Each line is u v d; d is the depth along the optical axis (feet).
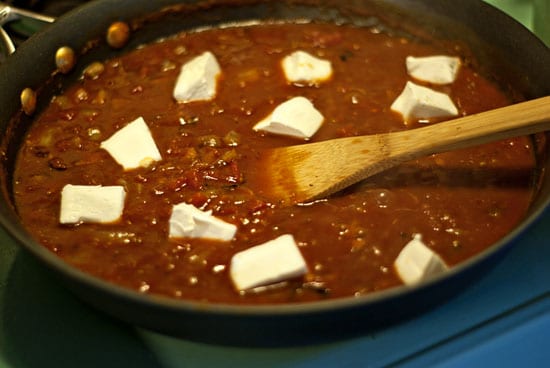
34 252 1.57
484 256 1.54
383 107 2.06
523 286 1.79
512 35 2.04
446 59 2.14
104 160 1.95
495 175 1.89
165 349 1.72
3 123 1.93
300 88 2.12
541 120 1.74
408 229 1.81
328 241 1.79
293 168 1.87
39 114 2.06
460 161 1.92
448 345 1.71
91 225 1.83
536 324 1.74
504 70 2.07
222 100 2.09
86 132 2.02
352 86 2.12
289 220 1.82
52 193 1.90
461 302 1.77
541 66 1.94
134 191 1.89
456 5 2.14
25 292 1.80
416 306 1.60
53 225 1.84
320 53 2.22
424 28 2.21
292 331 1.57
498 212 1.83
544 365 1.79
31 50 2.03
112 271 1.75
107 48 2.19
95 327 1.75
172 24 2.26
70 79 2.14
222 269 1.75
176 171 1.92
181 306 1.50
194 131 2.01
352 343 1.72
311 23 2.31
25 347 1.72
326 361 1.70
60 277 1.61
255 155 1.94
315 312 1.50
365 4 2.25
